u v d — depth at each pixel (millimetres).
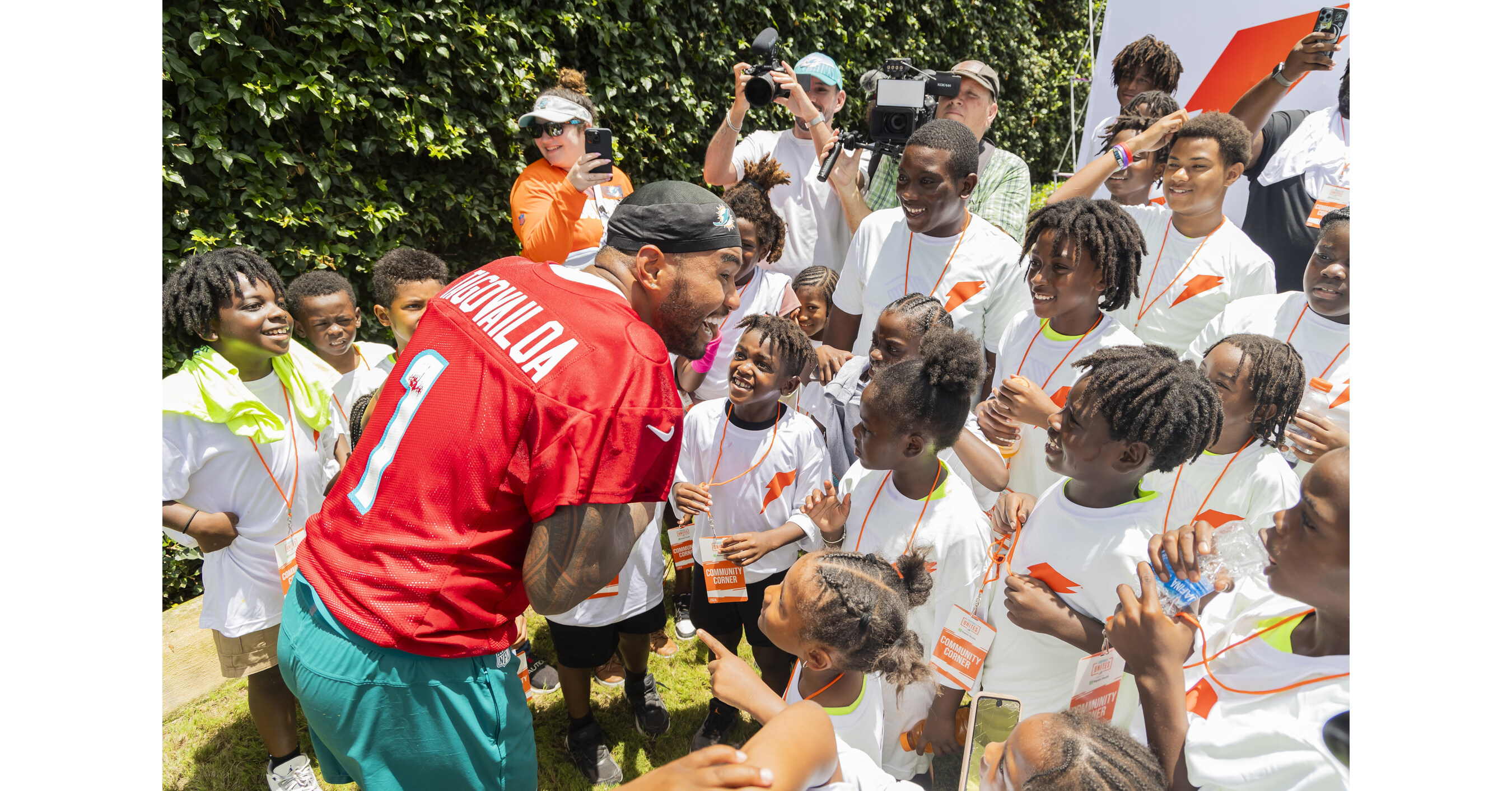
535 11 4312
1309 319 1819
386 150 3939
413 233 4059
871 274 2564
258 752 2652
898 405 1868
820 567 1663
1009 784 1425
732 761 1027
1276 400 1731
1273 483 1735
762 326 2295
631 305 1556
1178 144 2129
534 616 3373
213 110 3266
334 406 2680
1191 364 1685
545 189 3307
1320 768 1531
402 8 3777
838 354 2617
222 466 2189
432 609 1405
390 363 2867
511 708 1535
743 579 2268
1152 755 1438
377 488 1437
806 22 5414
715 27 5141
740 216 2840
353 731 1446
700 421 2475
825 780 1104
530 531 1475
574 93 3439
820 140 3088
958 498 1970
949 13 6094
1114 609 1744
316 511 2408
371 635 1397
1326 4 2096
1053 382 2064
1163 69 2625
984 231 2406
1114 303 1985
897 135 2836
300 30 3418
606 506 1372
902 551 2004
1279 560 1584
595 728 2531
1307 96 2066
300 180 3686
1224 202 2248
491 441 1372
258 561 2271
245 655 2289
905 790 1152
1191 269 2166
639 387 1374
